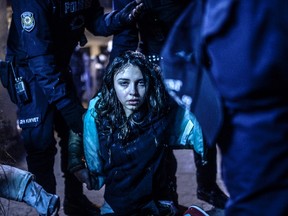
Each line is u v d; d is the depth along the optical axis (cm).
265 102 128
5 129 459
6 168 234
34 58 261
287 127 127
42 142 282
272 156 129
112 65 240
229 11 129
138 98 235
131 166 237
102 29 293
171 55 149
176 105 242
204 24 135
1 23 502
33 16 257
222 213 286
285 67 123
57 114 298
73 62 874
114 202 244
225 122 142
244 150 134
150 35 275
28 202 232
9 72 282
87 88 1184
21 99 280
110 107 241
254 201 135
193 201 342
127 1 289
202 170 325
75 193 318
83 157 256
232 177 141
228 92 133
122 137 237
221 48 132
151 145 237
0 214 303
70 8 275
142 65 236
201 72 143
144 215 243
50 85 261
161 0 259
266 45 124
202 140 240
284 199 131
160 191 247
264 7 125
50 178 291
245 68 127
